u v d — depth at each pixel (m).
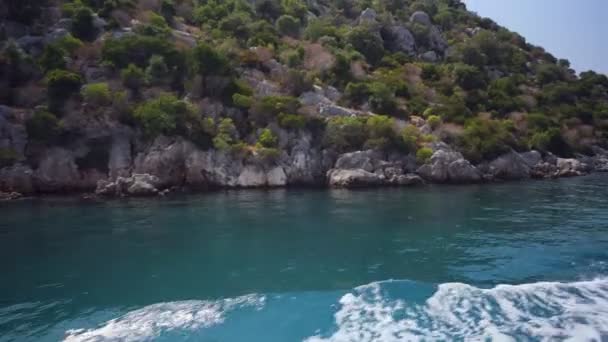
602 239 25.80
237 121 52.62
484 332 13.72
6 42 52.72
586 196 41.53
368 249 23.95
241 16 79.88
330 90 65.69
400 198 40.06
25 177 40.69
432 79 80.38
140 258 22.42
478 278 19.33
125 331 14.45
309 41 80.31
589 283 17.95
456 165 50.72
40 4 61.53
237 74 59.19
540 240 25.62
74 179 42.81
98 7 66.88
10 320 15.43
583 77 107.44
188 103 49.34
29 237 26.33
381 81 71.31
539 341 13.14
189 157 45.56
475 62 95.31
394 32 96.94
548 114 78.38
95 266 21.19
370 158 49.66
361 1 112.06
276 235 26.91
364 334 13.74
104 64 52.31
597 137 77.06
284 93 61.03
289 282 18.89
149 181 42.44
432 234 27.09
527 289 17.20
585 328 13.95
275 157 47.94
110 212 33.66
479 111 73.12
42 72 49.22
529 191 44.47
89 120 44.91
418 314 15.12
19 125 43.16
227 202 38.16
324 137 51.22
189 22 78.31
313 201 38.62
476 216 32.28
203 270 20.58
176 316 15.52
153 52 55.34
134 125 46.81
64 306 16.59
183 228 28.62
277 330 14.27
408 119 63.66
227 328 14.51
